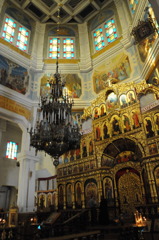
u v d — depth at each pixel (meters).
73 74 20.39
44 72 20.42
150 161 10.74
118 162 13.62
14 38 19.95
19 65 18.89
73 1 21.28
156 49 11.87
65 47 22.38
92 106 15.60
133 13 17.73
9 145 23.72
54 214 12.62
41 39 22.34
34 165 17.64
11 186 23.31
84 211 10.82
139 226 7.16
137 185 12.14
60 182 14.94
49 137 10.86
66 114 12.45
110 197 12.45
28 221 11.02
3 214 16.80
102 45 20.66
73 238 6.13
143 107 12.59
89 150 14.30
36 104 18.84
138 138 11.85
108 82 15.36
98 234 6.96
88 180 13.30
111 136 13.28
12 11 20.67
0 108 15.80
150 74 13.59
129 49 17.53
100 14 22.31
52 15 22.44
